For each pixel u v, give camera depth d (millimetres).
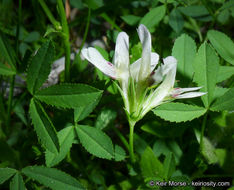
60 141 72
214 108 73
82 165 89
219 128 84
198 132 84
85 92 65
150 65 63
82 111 75
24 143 88
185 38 81
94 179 87
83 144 72
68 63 91
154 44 101
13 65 82
